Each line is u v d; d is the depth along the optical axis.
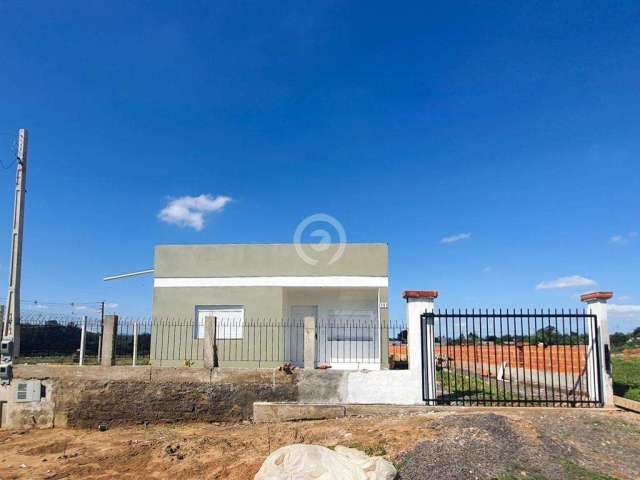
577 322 10.82
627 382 12.61
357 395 11.27
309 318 11.87
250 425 10.84
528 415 9.63
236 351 18.58
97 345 16.83
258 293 19.25
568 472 6.79
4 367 11.75
